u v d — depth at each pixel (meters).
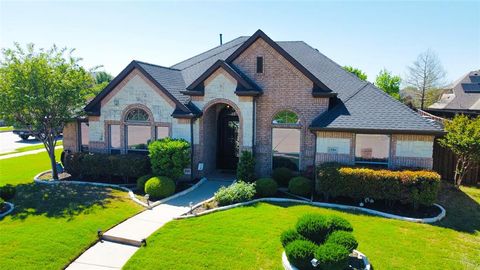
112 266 9.47
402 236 11.10
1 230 11.45
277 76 17.61
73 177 18.95
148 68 19.25
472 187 17.95
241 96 17.55
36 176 19.19
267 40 17.47
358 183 13.91
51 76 17.44
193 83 18.11
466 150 16.22
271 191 15.38
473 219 12.90
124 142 19.17
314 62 20.75
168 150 16.16
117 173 17.84
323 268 8.09
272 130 17.98
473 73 50.47
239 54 18.09
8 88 16.86
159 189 15.00
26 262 9.42
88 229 11.52
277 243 10.41
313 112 17.22
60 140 38.69
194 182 17.84
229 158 20.95
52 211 13.28
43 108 17.30
